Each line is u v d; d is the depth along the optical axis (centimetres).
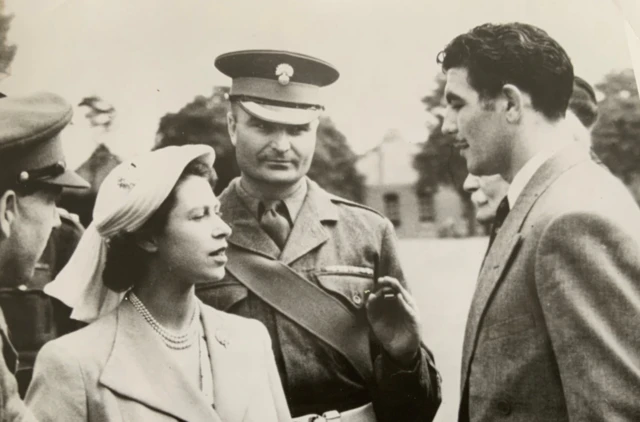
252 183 211
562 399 198
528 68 219
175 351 199
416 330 206
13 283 204
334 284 207
